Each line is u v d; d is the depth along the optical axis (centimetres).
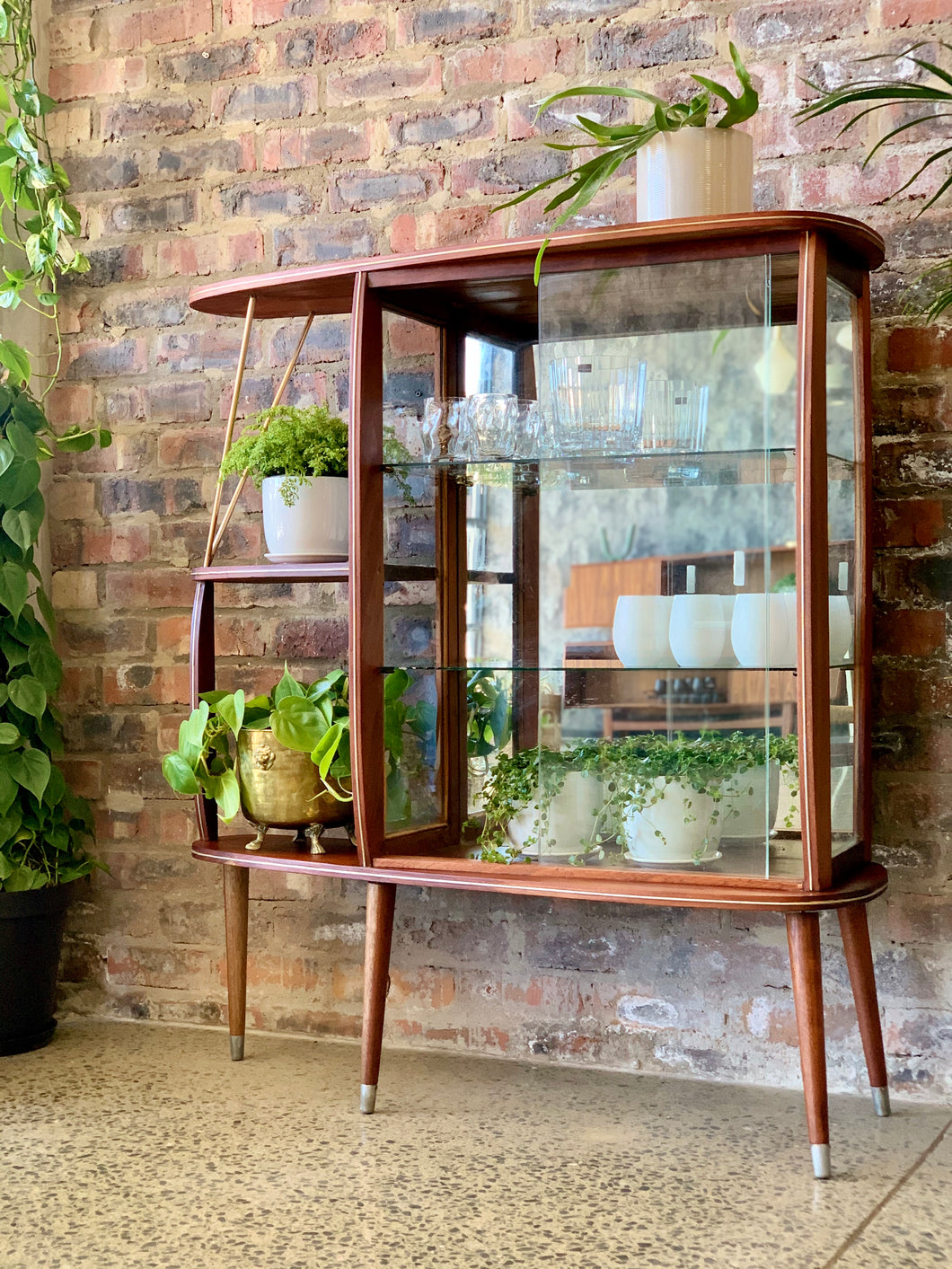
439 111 262
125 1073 249
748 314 196
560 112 253
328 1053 261
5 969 258
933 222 228
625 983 247
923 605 229
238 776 239
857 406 218
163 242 285
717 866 198
